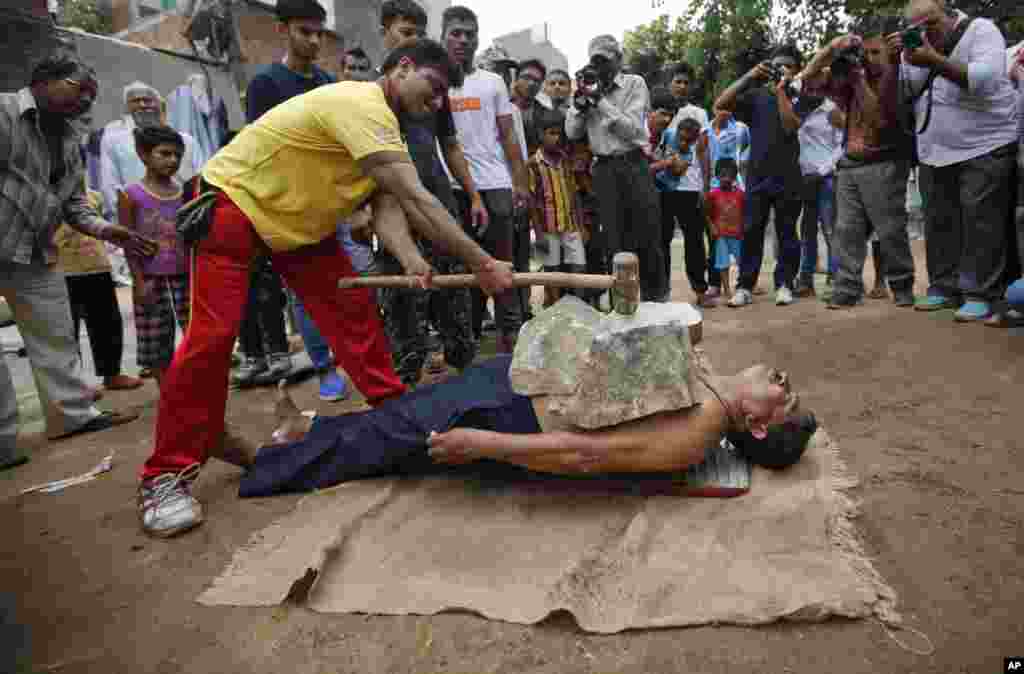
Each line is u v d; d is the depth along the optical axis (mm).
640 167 4656
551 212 4617
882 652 1403
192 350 2184
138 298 3527
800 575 1626
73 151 3193
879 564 1697
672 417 1966
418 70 2266
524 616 1563
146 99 3967
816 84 4859
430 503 2121
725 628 1501
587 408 1942
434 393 2236
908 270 4684
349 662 1479
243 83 8203
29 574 1947
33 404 4066
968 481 2105
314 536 1958
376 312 2666
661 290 4914
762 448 2137
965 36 3844
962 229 4309
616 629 1507
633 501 2074
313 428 2381
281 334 4000
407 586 1706
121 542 2111
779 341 4078
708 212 5824
